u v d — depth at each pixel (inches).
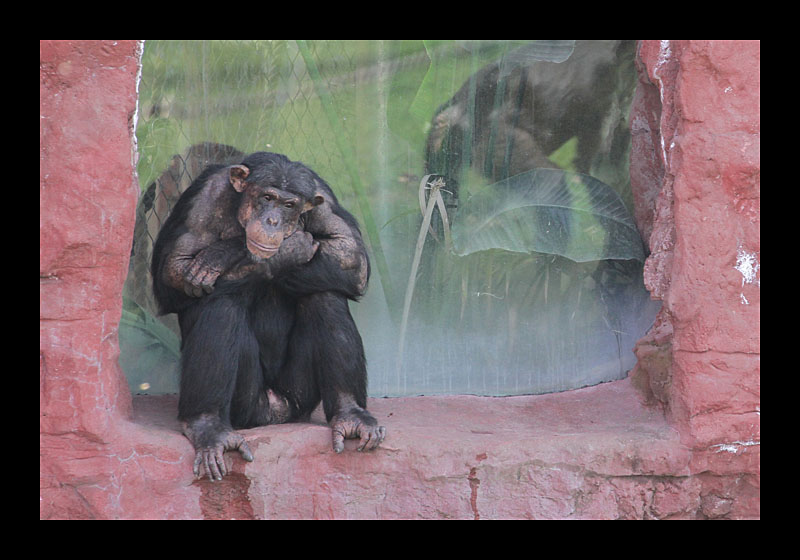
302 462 378.6
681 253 392.2
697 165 390.6
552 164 505.7
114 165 341.4
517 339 504.4
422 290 500.4
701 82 391.5
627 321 502.9
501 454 384.5
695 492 394.6
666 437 395.2
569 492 386.6
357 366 404.5
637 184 497.7
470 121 498.6
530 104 503.5
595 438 391.9
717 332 389.7
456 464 382.6
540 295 504.7
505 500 384.2
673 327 400.2
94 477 338.0
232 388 385.4
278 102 481.7
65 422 334.6
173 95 467.8
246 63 475.8
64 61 338.0
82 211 336.2
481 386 502.9
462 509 382.3
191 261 385.7
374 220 495.2
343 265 401.7
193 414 378.6
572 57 502.3
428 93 494.3
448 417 437.4
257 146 480.1
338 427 382.6
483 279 503.5
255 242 366.6
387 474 382.6
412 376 500.4
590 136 507.2
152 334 469.4
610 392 468.8
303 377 414.3
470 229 496.1
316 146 488.1
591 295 505.4
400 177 496.4
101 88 343.3
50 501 335.3
